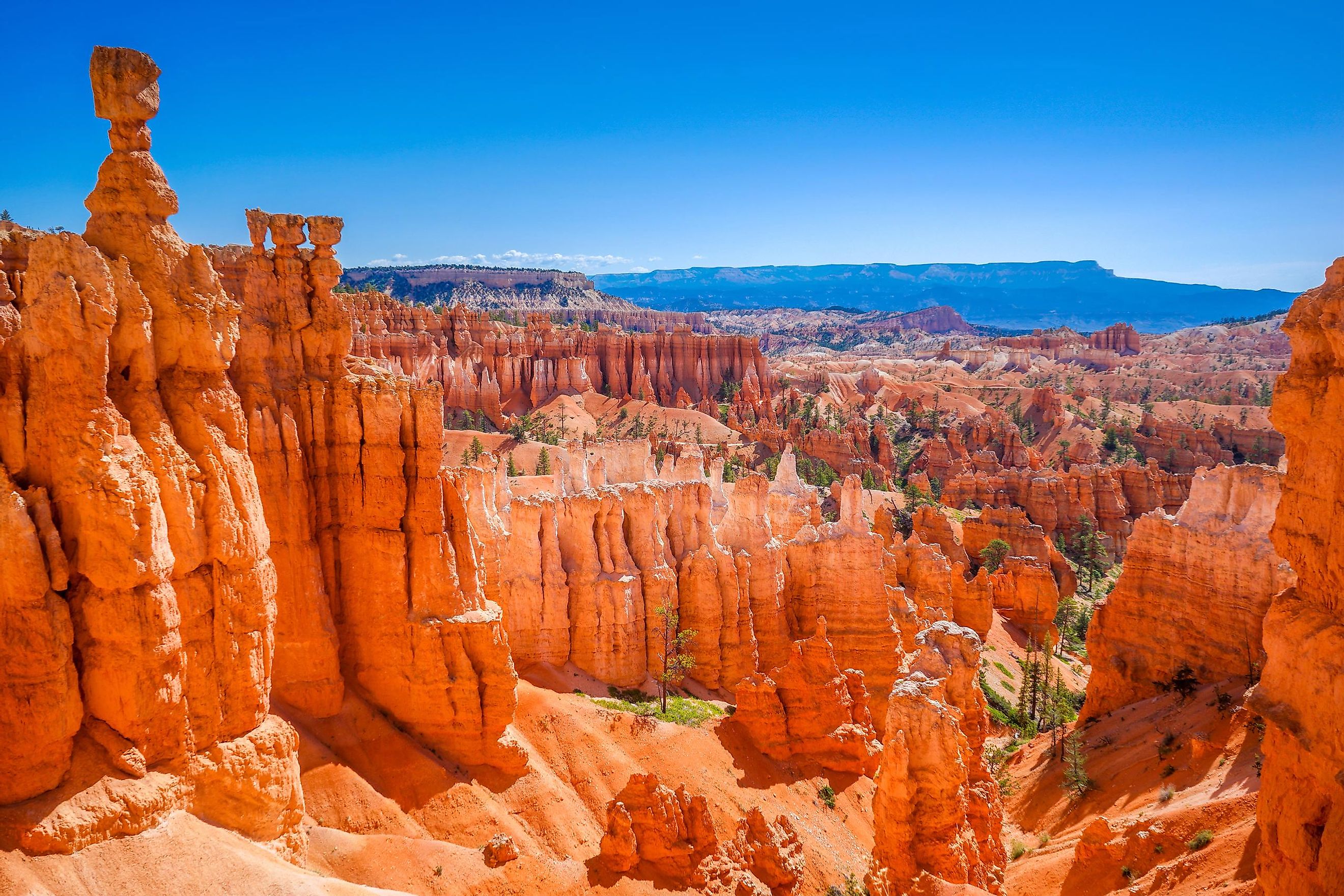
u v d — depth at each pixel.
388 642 39.56
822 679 52.16
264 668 30.34
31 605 23.84
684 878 37.50
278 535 36.53
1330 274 21.81
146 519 25.67
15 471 25.25
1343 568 20.56
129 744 25.61
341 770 35.78
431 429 39.94
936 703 30.28
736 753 48.44
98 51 27.41
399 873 32.78
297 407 38.00
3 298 25.89
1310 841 21.23
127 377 27.20
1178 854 38.72
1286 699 22.17
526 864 35.31
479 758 39.97
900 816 29.66
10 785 23.52
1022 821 52.31
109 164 28.02
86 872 23.50
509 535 54.09
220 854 26.19
